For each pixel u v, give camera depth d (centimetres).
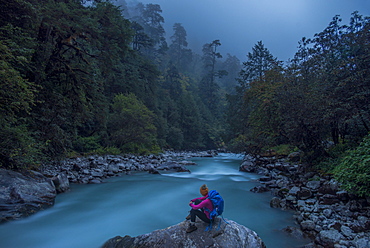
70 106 1454
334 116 900
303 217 637
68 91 1416
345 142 1130
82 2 1712
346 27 1358
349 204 628
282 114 1108
